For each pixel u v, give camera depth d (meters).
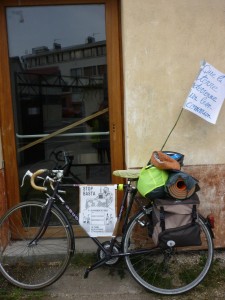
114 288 3.26
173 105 3.53
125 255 3.19
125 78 3.48
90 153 3.91
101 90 3.82
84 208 3.22
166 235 2.96
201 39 3.45
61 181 3.30
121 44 3.70
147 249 3.19
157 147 3.57
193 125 3.56
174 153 3.25
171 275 3.38
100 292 3.21
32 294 3.20
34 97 3.84
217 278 3.35
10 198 3.87
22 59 3.79
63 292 3.22
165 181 3.00
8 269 3.50
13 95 3.81
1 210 3.63
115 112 3.80
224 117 3.56
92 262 3.56
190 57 3.47
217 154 3.60
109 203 3.20
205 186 3.62
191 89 3.35
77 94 3.85
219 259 3.61
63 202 3.27
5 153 3.81
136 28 3.41
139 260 3.41
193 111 3.36
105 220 3.21
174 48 3.45
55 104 3.87
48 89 3.85
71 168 3.93
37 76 3.82
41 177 3.37
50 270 3.49
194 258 3.62
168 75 3.48
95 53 3.77
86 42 3.77
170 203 2.98
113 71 3.75
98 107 3.85
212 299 3.11
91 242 3.83
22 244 3.70
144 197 3.28
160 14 3.40
